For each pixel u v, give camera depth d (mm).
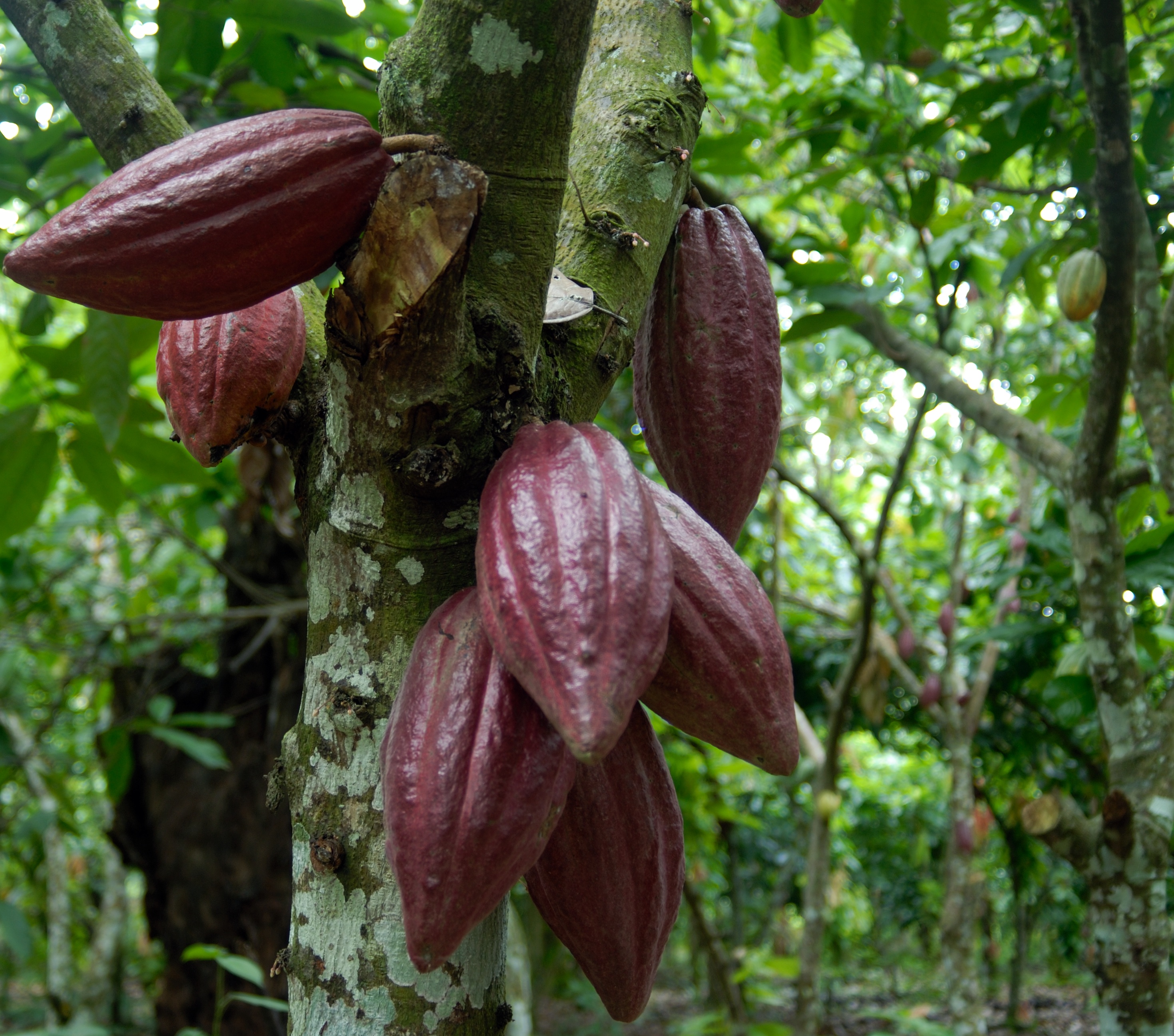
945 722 2715
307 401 833
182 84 1825
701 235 925
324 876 718
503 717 652
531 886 744
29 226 2131
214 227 666
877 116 1954
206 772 2879
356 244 705
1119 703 1561
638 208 864
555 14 684
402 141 683
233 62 1827
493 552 651
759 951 3592
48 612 3078
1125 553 1676
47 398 1711
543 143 715
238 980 2729
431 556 739
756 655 698
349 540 745
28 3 878
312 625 766
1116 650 1561
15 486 1690
